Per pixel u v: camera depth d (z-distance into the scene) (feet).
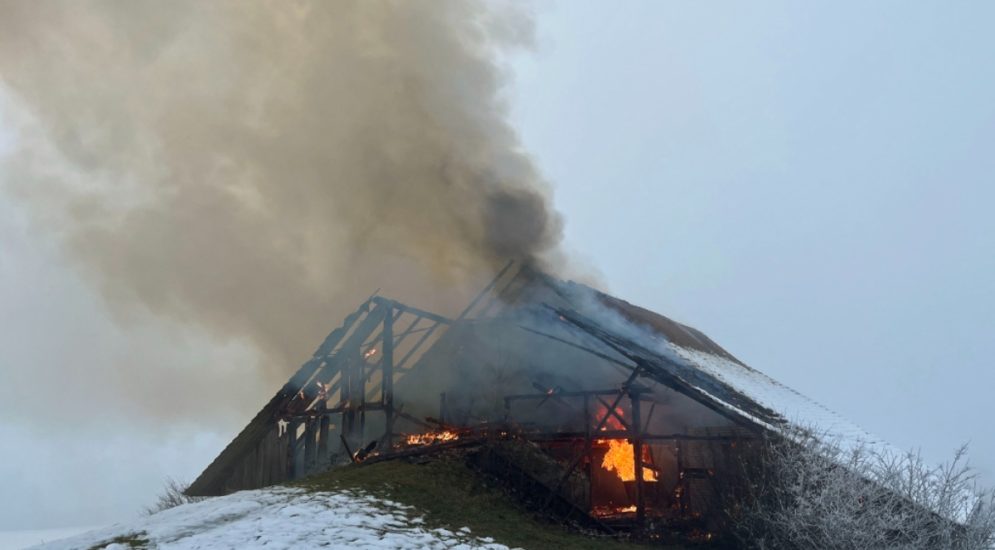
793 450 49.19
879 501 46.06
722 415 53.26
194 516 41.81
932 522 45.44
